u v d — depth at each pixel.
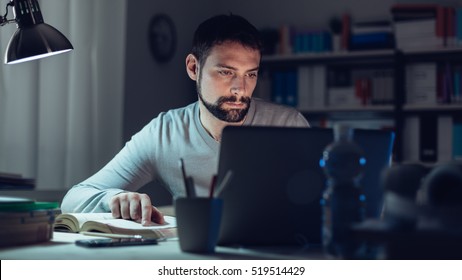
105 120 3.20
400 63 3.89
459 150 3.77
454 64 4.02
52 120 2.79
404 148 3.88
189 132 1.95
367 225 0.88
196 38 1.83
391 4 4.24
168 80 4.02
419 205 0.86
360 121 4.11
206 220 1.06
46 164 2.78
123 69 3.37
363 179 1.21
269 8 4.52
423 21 3.82
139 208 1.43
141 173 1.99
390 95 3.90
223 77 1.76
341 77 4.14
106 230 1.31
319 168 1.17
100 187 1.88
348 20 4.02
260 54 1.79
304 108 3.99
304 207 1.16
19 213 1.16
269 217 1.16
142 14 3.67
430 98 3.84
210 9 4.61
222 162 1.14
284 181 1.16
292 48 4.15
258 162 1.15
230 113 1.79
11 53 1.62
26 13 1.64
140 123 3.66
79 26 2.97
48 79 2.78
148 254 1.05
